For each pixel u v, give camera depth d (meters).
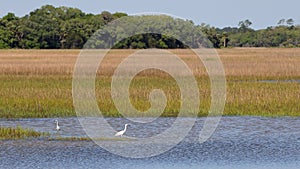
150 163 37.56
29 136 44.88
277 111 56.59
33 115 54.31
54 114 54.84
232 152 40.53
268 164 37.16
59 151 40.31
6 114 54.28
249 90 67.75
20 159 38.06
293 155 39.53
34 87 71.19
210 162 37.69
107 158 38.62
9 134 44.91
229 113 56.00
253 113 56.06
